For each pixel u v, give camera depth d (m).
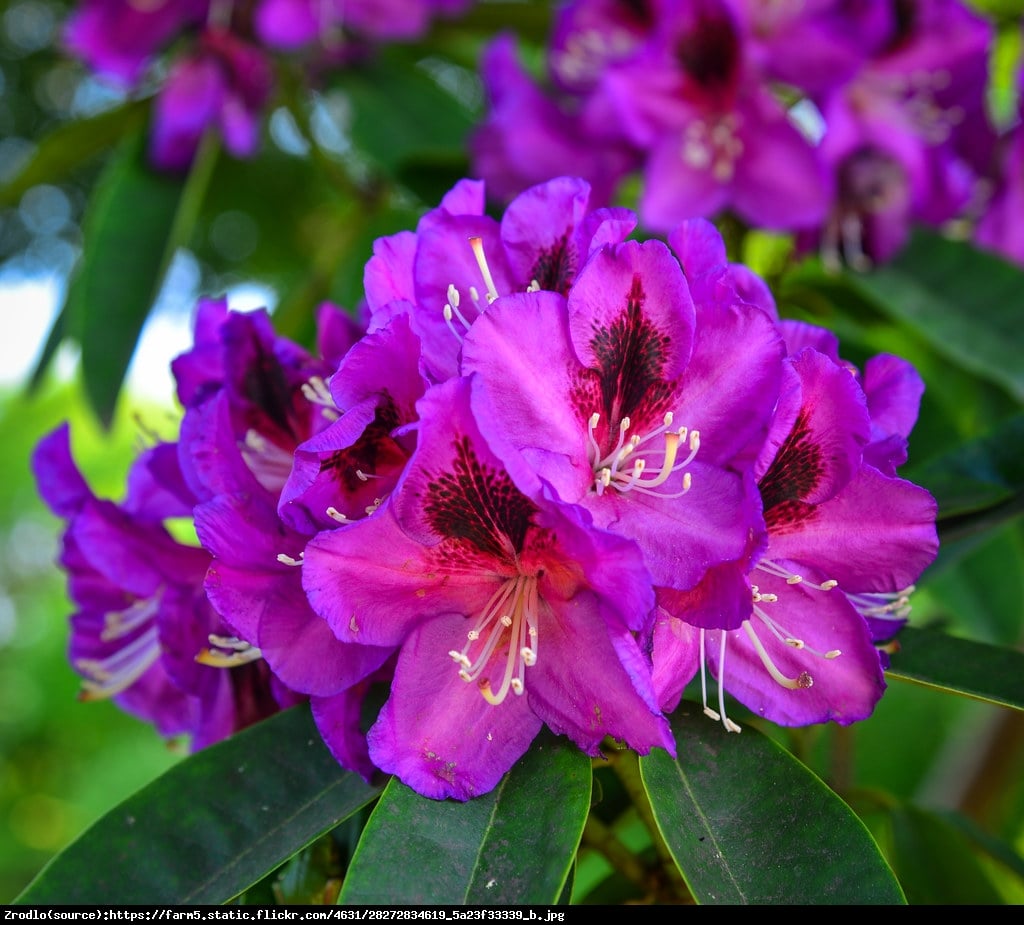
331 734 0.26
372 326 0.25
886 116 0.45
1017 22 0.52
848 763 0.41
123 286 0.51
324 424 0.28
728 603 0.24
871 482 0.26
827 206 0.43
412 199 0.51
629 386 0.26
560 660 0.25
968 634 0.49
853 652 0.27
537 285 0.28
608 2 0.46
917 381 0.29
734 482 0.25
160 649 0.30
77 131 0.59
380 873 0.24
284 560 0.26
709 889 0.25
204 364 0.31
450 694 0.25
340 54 0.57
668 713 0.28
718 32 0.42
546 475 0.24
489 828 0.25
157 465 0.29
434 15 0.60
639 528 0.25
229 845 0.27
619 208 0.27
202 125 0.52
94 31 0.56
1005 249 0.48
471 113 0.57
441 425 0.24
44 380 0.55
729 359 0.26
